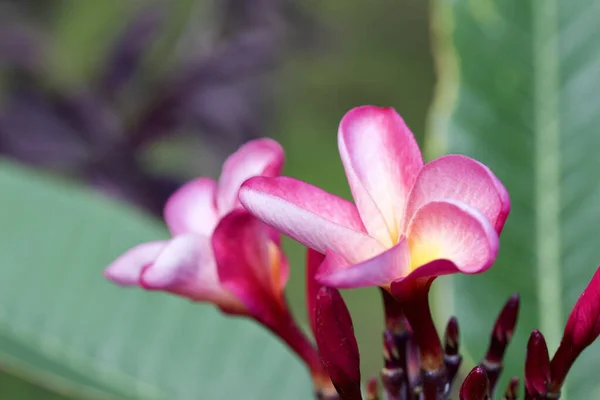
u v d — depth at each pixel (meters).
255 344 0.66
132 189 1.05
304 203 0.53
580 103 0.66
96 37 1.20
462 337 0.64
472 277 0.64
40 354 0.65
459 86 0.66
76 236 0.68
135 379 0.66
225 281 0.57
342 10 1.85
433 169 0.52
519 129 0.66
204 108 1.08
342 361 0.55
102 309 0.67
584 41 0.66
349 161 0.54
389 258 0.52
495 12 0.66
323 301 0.55
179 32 1.16
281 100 1.33
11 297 0.66
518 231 0.65
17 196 0.68
